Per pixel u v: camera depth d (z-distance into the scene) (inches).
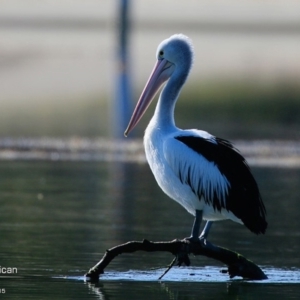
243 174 474.0
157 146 483.8
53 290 444.5
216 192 470.0
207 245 468.4
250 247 560.4
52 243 553.9
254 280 475.2
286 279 478.3
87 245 550.0
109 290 446.3
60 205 689.0
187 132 484.7
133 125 514.6
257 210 469.1
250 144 1065.5
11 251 530.0
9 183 786.2
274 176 846.5
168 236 584.1
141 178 834.2
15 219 630.5
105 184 794.8
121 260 517.3
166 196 745.6
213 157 473.1
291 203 709.3
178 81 504.1
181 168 474.0
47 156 963.3
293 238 588.7
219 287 459.2
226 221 660.7
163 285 460.8
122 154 991.6
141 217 650.8
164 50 512.1
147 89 514.6
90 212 664.4
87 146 1029.2
